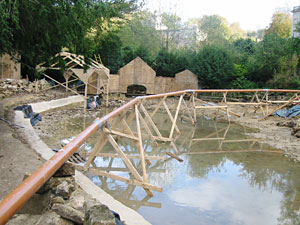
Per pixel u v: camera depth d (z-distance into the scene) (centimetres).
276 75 2009
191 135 1061
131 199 512
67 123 1105
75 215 307
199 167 702
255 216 467
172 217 453
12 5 663
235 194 549
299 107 1460
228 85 2173
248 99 1956
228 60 2139
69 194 345
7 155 535
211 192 555
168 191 551
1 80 1499
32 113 1087
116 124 662
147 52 2508
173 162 733
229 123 1319
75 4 723
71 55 1456
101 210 272
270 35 2289
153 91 2177
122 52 2478
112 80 2095
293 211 489
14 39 783
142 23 3216
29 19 713
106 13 837
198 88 2181
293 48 2088
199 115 1541
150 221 438
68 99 1598
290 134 1082
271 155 820
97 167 658
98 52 2233
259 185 598
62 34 763
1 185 404
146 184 528
